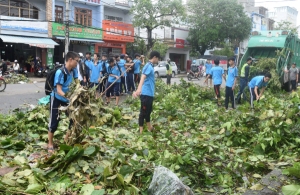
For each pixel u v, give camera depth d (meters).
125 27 29.59
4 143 4.95
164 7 28.53
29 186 3.22
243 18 35.25
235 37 36.06
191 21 35.84
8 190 3.17
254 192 3.55
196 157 4.23
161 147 4.93
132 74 12.60
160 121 7.35
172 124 7.17
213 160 4.58
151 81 6.15
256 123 6.20
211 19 35.28
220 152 4.77
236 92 13.18
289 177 3.91
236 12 35.38
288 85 16.30
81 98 4.29
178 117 7.84
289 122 5.80
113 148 4.64
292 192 3.17
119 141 5.00
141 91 6.18
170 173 3.24
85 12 27.25
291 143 5.32
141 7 28.70
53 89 4.91
